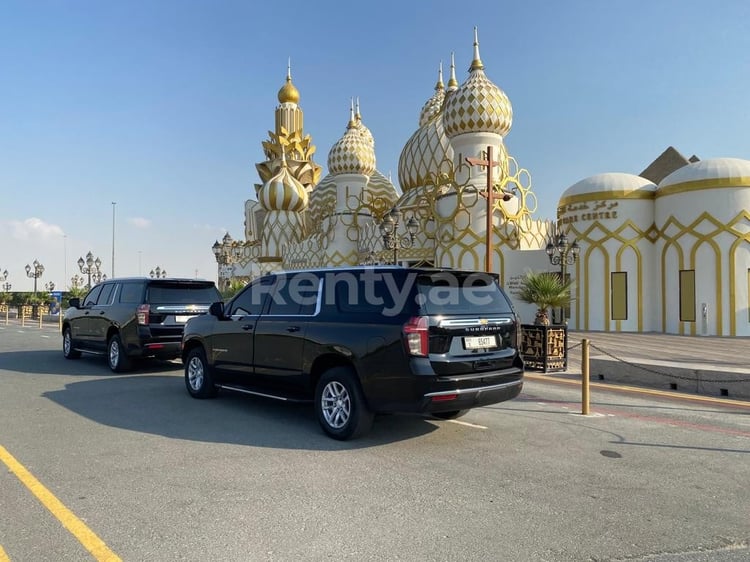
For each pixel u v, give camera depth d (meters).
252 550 3.32
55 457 5.24
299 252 42.44
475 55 30.48
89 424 6.65
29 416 7.08
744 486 4.59
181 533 3.55
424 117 42.62
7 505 4.03
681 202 24.12
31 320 38.03
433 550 3.34
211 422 6.79
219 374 7.82
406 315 5.47
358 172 40.16
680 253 24.16
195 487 4.42
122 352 10.82
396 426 6.63
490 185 16.34
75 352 13.26
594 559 3.25
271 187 47.94
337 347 5.94
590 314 25.91
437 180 30.62
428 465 5.07
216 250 30.31
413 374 5.30
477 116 29.08
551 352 11.73
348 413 5.85
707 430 6.63
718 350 16.16
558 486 4.52
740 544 3.47
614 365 10.56
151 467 4.95
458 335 5.62
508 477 4.75
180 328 10.65
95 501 4.11
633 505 4.12
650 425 6.87
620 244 25.50
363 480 4.62
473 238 27.91
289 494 4.27
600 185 25.94
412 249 30.62
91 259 38.44
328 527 3.66
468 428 6.57
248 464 5.06
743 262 22.95
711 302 23.23
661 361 10.50
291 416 7.16
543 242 30.14
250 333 7.18
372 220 35.44
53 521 3.74
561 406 8.10
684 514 3.96
